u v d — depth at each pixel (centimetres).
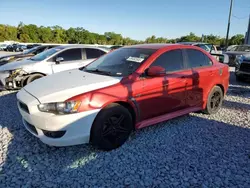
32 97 318
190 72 430
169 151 340
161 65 390
